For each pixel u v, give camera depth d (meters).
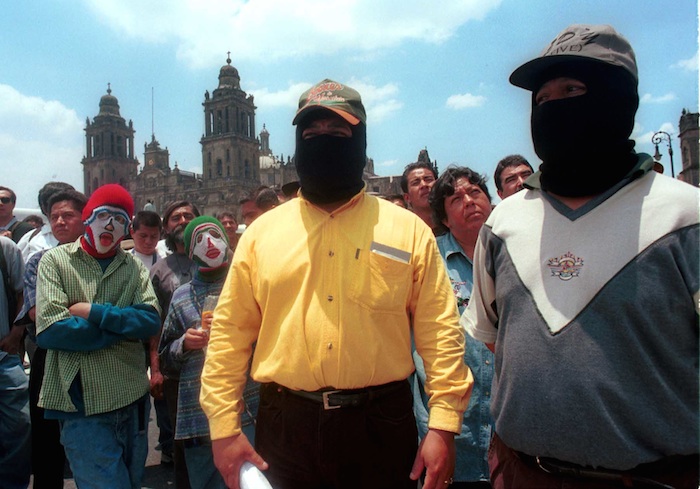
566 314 1.94
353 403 2.45
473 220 3.74
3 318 4.92
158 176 95.94
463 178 3.82
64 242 5.04
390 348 2.51
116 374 3.99
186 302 4.28
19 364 4.92
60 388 3.90
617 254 1.88
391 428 2.53
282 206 2.85
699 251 1.79
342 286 2.47
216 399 2.58
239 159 91.44
